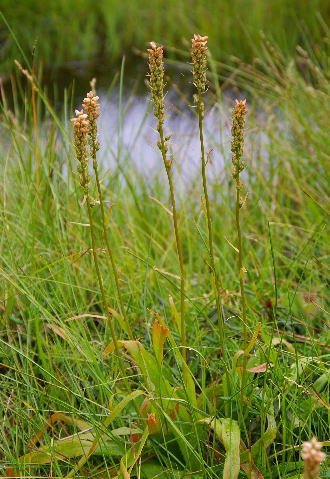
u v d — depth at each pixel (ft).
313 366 7.81
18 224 10.73
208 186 14.79
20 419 7.84
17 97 23.66
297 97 15.84
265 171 15.21
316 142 14.38
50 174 10.68
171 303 7.34
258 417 7.39
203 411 7.14
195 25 29.94
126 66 27.81
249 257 11.84
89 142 6.09
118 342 6.85
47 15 31.30
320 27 26.03
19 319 9.57
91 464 7.38
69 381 8.29
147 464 6.95
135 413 7.47
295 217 13.97
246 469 6.54
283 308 9.66
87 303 10.17
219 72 25.17
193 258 12.30
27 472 7.18
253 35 26.73
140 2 32.91
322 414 7.39
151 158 17.44
